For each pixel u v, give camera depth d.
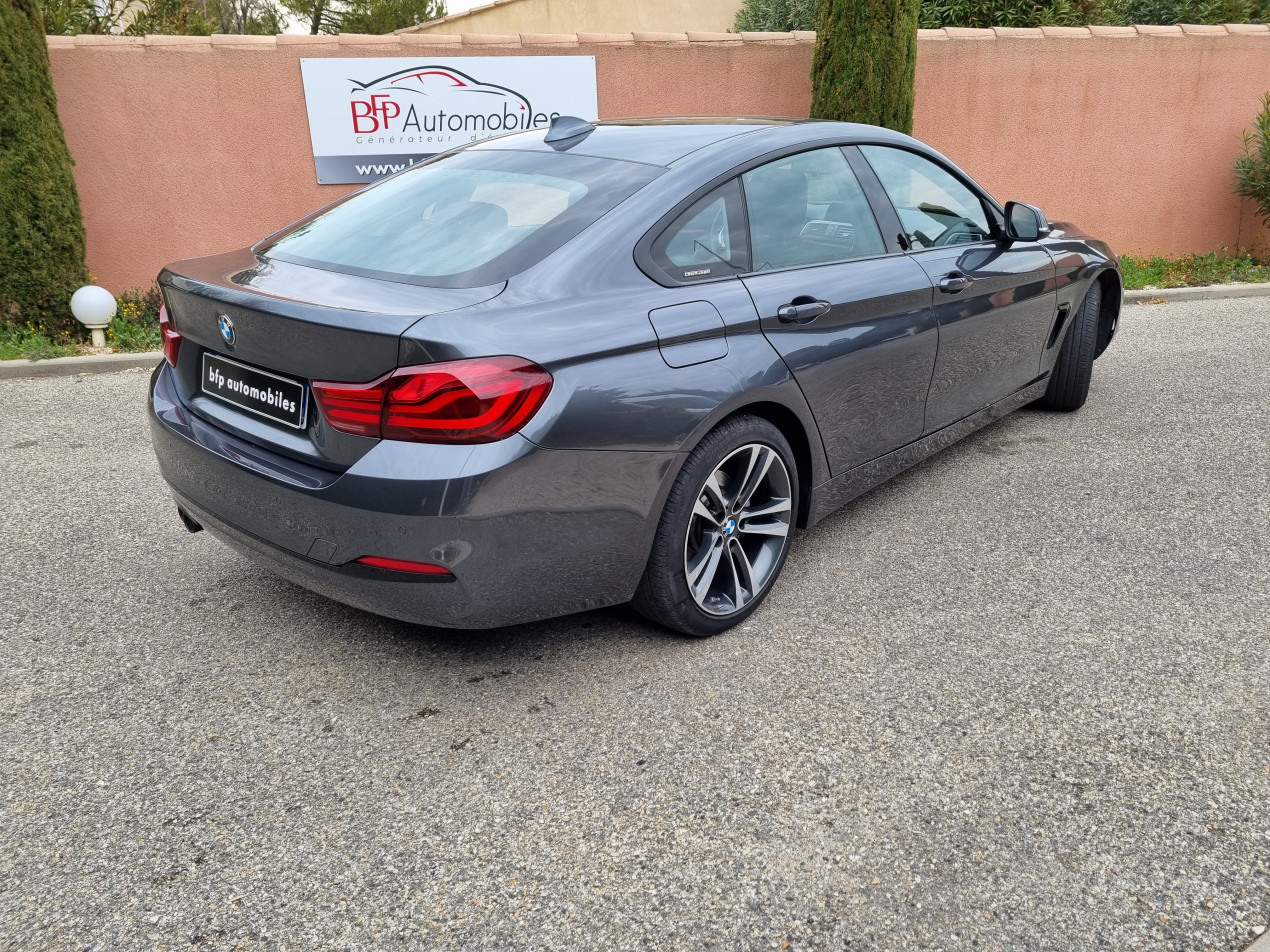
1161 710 2.49
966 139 8.51
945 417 3.75
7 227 6.17
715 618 2.84
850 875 1.96
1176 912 1.86
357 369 2.19
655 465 2.47
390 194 3.07
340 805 2.19
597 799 2.20
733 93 7.92
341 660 2.79
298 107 7.15
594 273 2.48
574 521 2.36
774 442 2.86
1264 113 8.70
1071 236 4.67
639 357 2.44
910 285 3.31
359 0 30.70
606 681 2.66
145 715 2.53
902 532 3.62
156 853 2.04
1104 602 3.06
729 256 2.80
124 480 4.21
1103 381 5.71
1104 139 8.74
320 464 2.33
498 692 2.62
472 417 2.13
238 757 2.36
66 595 3.17
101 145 6.84
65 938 1.83
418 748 2.39
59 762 2.34
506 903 1.91
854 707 2.53
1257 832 2.06
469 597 2.28
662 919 1.86
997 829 2.08
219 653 2.83
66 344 6.44
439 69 7.31
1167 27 8.52
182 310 2.69
